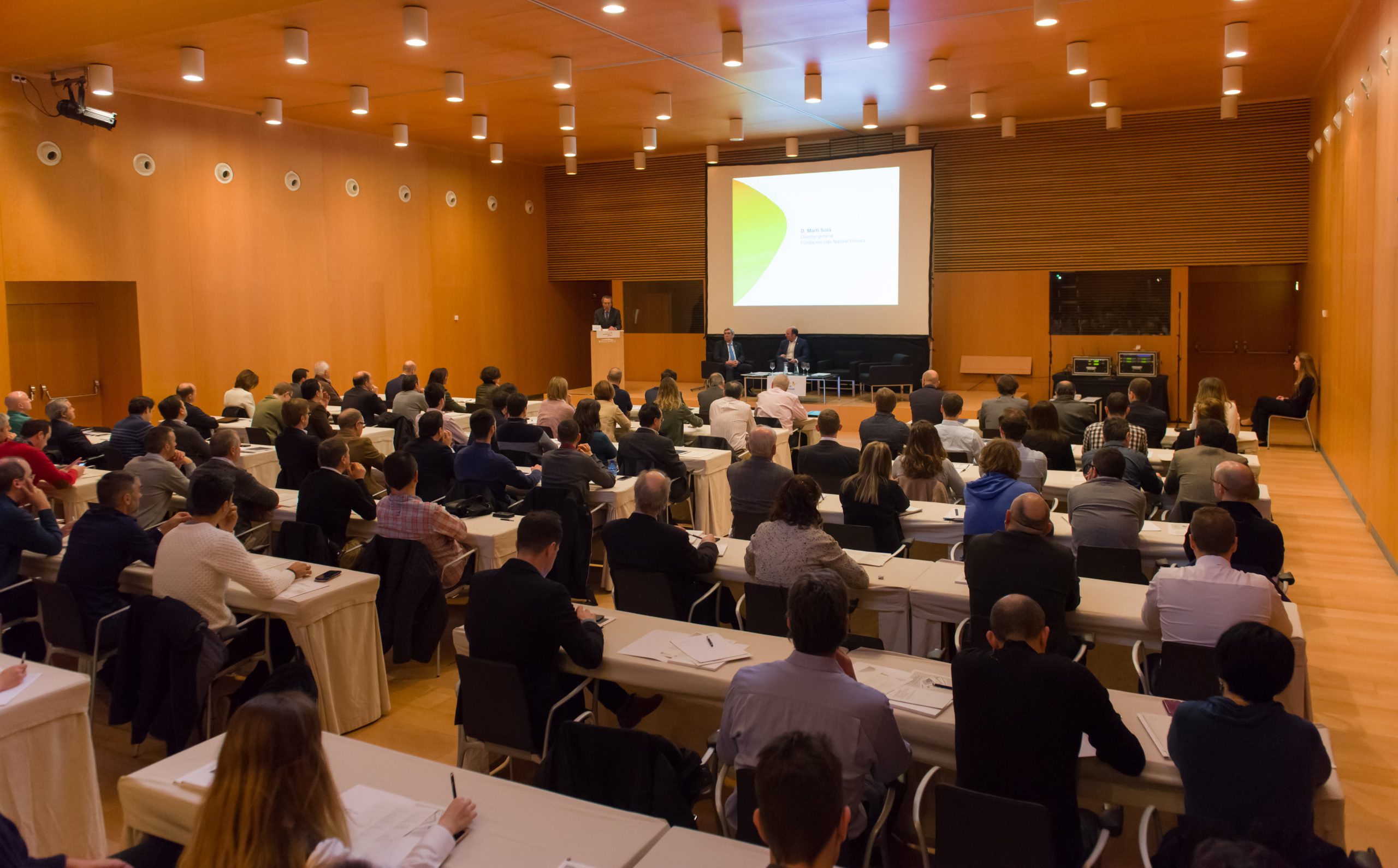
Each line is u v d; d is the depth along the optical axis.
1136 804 2.66
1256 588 3.30
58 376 11.07
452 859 2.18
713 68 10.14
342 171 13.53
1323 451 11.17
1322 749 2.33
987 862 2.43
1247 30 8.84
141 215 11.03
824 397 14.04
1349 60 8.88
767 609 3.96
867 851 2.61
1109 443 6.20
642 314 17.55
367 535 5.52
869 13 7.95
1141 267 13.68
